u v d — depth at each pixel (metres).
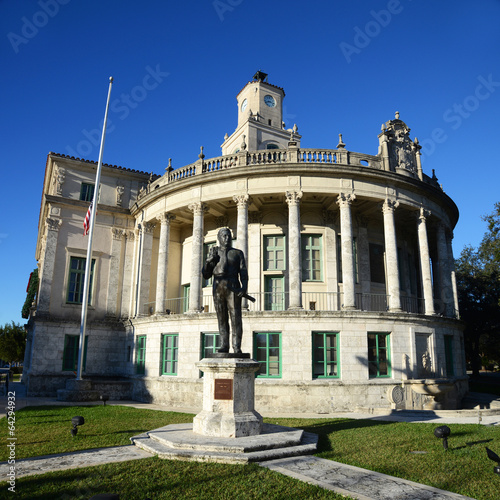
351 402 21.94
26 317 46.31
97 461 9.81
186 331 25.05
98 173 26.22
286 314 22.83
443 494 7.88
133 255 33.75
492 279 45.25
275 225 28.42
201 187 27.34
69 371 29.39
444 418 18.42
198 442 10.53
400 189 27.12
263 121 42.59
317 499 7.55
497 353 56.19
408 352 23.78
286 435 11.55
